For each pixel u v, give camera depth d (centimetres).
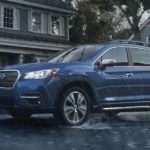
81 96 872
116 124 939
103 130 841
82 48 955
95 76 891
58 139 730
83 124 905
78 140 726
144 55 997
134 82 952
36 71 830
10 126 874
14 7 2953
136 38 3191
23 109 827
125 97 938
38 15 3164
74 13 3441
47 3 3183
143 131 841
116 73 924
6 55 2847
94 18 3716
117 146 684
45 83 820
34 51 2908
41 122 935
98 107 905
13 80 837
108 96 915
